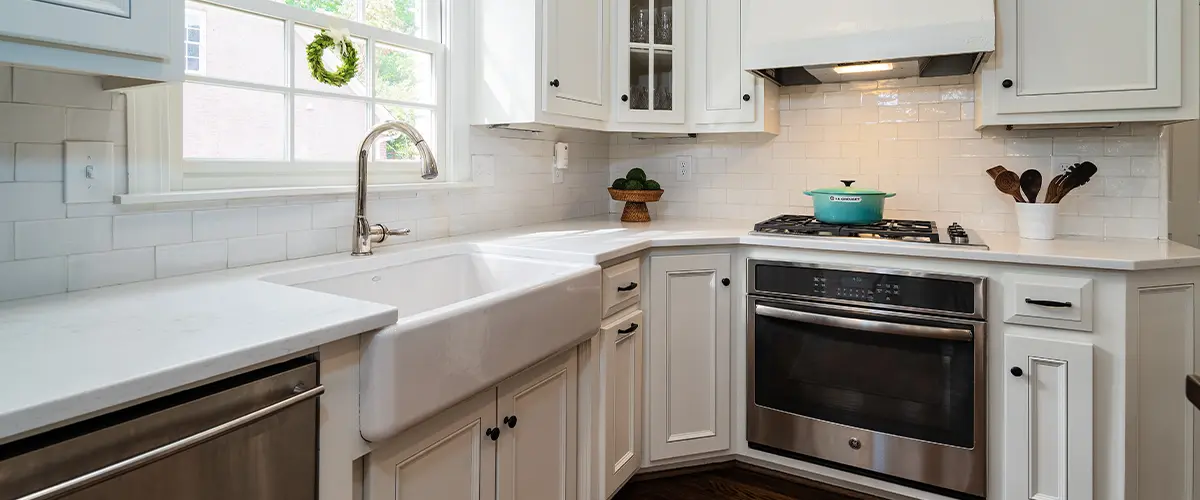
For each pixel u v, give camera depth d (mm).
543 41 2154
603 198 3125
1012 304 1866
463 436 1380
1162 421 1801
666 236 2213
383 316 1108
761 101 2480
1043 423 1850
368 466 1148
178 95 1454
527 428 1604
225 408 889
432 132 2178
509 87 2186
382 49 2000
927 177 2504
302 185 1759
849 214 2283
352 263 1667
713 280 2246
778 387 2215
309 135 1788
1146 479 1802
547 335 1539
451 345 1224
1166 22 1895
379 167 1995
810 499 2146
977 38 1984
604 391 1912
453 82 2215
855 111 2613
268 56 1672
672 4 2574
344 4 1887
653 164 3041
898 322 1986
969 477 1940
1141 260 1717
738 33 2496
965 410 1935
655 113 2557
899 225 2299
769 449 2268
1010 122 2098
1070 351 1796
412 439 1232
